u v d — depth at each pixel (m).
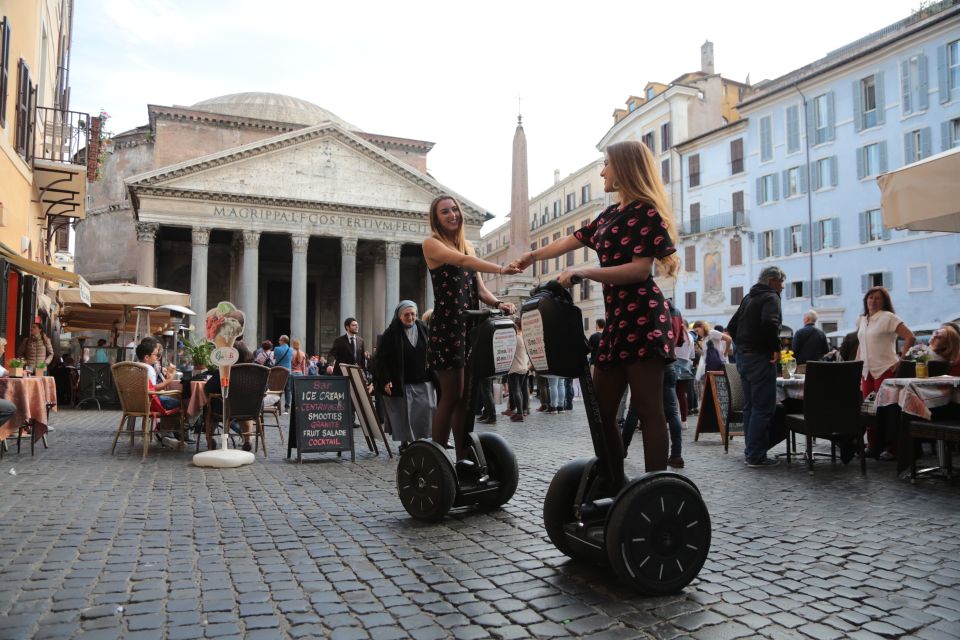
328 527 4.56
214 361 7.90
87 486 6.12
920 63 28.94
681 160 42.28
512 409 13.91
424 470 4.70
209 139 47.59
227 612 2.98
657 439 3.36
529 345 3.60
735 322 7.53
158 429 9.13
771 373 7.20
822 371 6.67
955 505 5.21
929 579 3.41
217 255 47.69
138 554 3.89
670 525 3.22
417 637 2.71
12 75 13.78
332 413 8.04
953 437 5.81
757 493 5.73
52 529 4.48
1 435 7.66
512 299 24.64
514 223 28.91
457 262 4.50
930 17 28.72
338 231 42.12
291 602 3.10
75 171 16.36
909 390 6.32
